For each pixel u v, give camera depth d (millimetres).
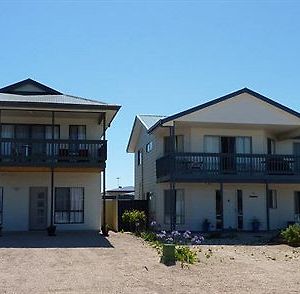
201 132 26797
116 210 28156
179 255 14422
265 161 25906
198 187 26797
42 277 11961
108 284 11211
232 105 25703
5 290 10477
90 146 24016
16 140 22703
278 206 28359
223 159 25562
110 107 22969
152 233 22234
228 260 15172
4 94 24797
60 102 22750
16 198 25047
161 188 27594
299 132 27703
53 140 22938
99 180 25812
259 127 26906
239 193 27312
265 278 12367
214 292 10602
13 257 15203
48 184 25328
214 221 26703
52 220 23000
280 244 20219
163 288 10875
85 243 19203
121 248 17641
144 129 32500
